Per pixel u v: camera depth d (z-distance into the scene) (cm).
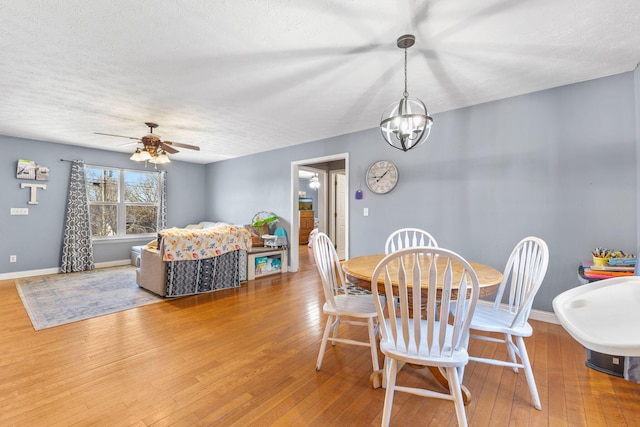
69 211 498
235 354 220
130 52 213
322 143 464
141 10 167
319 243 204
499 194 304
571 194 268
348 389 177
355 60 227
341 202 747
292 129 410
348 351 225
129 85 268
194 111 338
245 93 288
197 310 316
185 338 247
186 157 620
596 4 164
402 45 202
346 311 190
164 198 627
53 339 243
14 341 239
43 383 181
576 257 265
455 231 331
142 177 607
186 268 364
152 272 370
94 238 542
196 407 160
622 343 73
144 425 147
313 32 191
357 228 416
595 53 217
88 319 287
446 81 263
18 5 161
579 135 264
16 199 459
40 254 480
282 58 223
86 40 197
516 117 295
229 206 639
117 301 344
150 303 338
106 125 392
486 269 191
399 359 135
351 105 321
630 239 242
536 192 284
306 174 912
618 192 247
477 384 182
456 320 132
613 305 98
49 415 153
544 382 183
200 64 231
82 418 151
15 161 457
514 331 159
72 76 249
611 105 251
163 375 191
